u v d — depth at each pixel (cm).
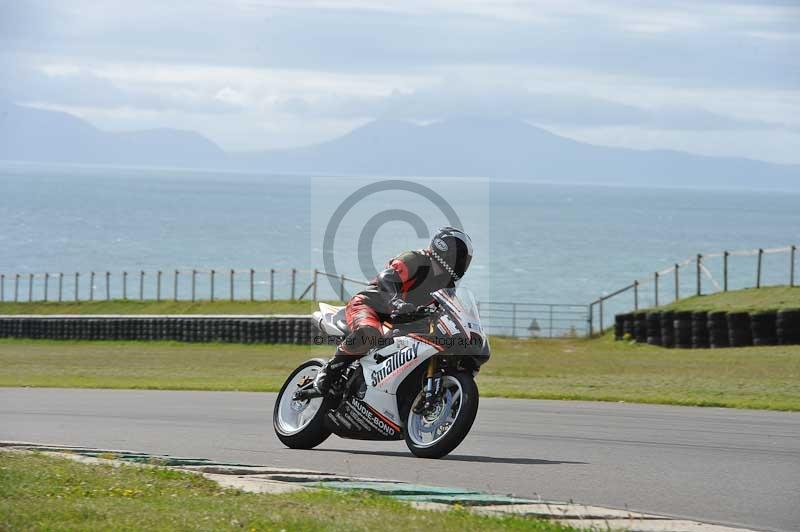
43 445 2308
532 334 10100
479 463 2070
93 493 1573
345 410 2231
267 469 1919
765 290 7581
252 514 1405
